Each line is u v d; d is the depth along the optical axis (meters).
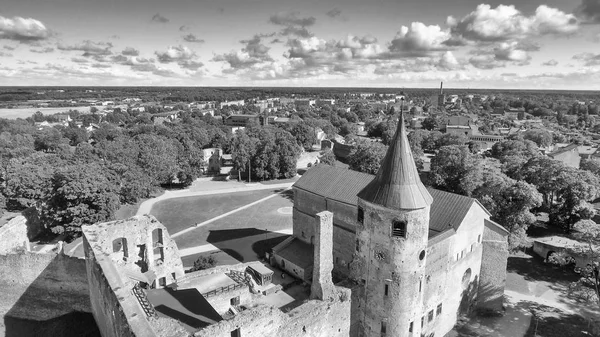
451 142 176.12
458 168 82.75
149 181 112.12
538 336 50.62
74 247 72.88
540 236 79.06
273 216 97.06
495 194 68.19
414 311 41.81
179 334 29.61
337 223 60.75
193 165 133.50
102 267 35.69
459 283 52.09
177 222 92.69
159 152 119.56
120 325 29.42
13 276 47.59
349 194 59.38
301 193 66.69
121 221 47.44
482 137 198.25
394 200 38.59
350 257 59.06
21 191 80.44
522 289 62.38
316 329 39.09
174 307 37.94
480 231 54.47
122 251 50.28
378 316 42.34
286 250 67.12
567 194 79.56
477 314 55.75
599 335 49.56
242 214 98.81
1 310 48.34
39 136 169.12
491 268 55.78
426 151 187.75
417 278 40.94
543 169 83.44
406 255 39.59
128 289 31.89
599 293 50.81
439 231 49.91
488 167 84.81
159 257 53.09
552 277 66.25
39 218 78.94
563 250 67.50
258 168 135.50
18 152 124.50
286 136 147.38
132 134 185.38
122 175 104.06
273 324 34.72
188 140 141.38
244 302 48.12
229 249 76.44
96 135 191.12
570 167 84.00
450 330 52.03
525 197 64.31
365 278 42.72
